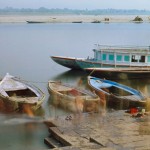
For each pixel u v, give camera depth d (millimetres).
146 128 21766
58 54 64250
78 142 19797
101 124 22641
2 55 63188
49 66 52406
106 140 19781
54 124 23109
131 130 21453
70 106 29312
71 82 41219
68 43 83062
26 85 31859
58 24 193625
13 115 27312
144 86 40438
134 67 42719
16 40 89875
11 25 172125
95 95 29359
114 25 190125
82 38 96750
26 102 27219
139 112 24969
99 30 136250
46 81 41594
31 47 75312
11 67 51500
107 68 42031
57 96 30422
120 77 42062
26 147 21281
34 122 25531
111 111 26812
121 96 29578
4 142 22203
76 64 46469
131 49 46000
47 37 99500
